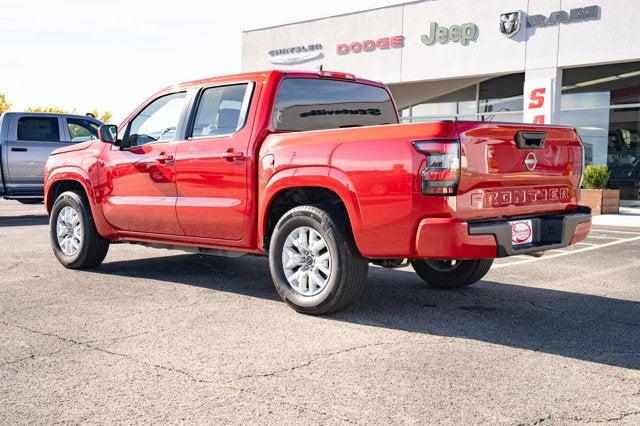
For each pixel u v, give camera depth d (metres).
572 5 17.30
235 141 5.75
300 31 23.50
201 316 5.20
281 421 3.16
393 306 5.61
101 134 6.83
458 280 6.31
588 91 18.27
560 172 5.31
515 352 4.30
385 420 3.17
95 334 4.66
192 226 6.14
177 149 6.22
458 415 3.24
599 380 3.77
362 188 4.84
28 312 5.30
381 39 21.33
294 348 4.34
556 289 6.45
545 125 5.13
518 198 4.96
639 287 6.57
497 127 4.72
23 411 3.28
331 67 22.77
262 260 8.15
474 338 4.62
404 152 4.66
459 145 4.48
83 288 6.29
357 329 4.84
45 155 14.09
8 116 13.81
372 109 6.59
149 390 3.56
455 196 4.52
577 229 5.24
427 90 21.66
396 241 4.74
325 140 5.12
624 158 17.83
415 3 20.44
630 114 17.55
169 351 4.26
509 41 18.53
